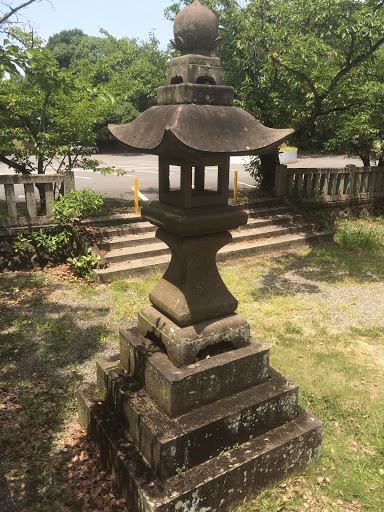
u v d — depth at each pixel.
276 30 10.09
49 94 9.18
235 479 3.12
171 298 3.43
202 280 3.45
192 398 3.19
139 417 3.16
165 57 12.50
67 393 4.50
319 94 10.32
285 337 5.74
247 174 20.31
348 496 3.32
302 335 5.82
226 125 2.92
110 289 7.29
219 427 3.15
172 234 3.36
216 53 11.96
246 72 11.48
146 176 19.22
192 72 3.01
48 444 3.78
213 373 3.26
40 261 8.35
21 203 12.09
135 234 9.10
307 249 10.02
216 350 3.55
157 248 8.62
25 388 4.55
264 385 3.57
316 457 3.64
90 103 9.37
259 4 10.30
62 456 3.66
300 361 5.14
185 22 3.06
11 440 3.79
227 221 3.25
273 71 10.86
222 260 9.01
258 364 3.52
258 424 3.39
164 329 3.41
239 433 3.29
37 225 8.20
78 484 3.38
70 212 8.26
